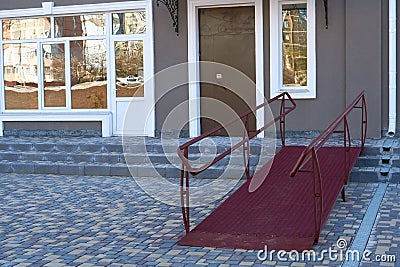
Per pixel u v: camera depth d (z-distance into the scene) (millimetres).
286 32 12039
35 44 13773
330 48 11719
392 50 11289
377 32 11266
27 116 13641
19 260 6379
